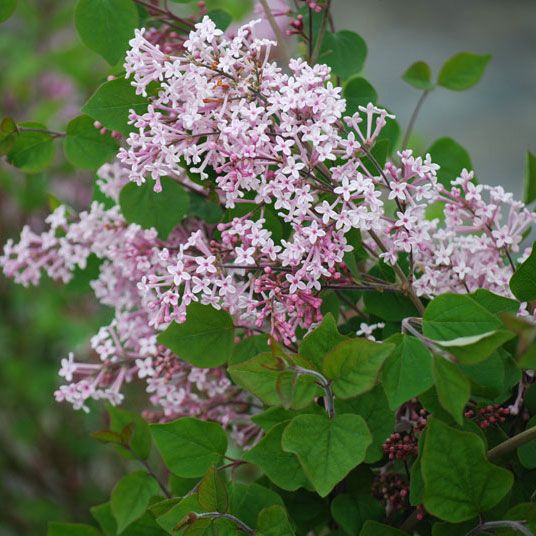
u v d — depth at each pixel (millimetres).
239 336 783
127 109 763
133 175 742
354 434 684
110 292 830
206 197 823
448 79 881
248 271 755
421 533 750
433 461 685
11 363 1366
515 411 735
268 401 693
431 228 773
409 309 759
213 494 705
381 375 694
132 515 767
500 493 690
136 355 806
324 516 752
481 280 764
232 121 718
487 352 677
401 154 727
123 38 786
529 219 753
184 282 752
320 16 825
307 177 731
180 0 827
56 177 1333
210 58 731
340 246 724
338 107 715
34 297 1386
